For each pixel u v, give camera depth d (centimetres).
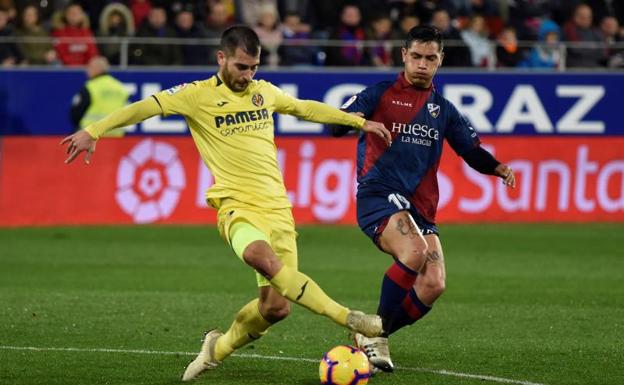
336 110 2567
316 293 2227
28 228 5519
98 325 3200
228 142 2448
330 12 6619
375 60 6153
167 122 5803
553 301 3719
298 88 5928
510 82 6038
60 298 3662
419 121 2733
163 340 2995
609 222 6022
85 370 2608
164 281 4081
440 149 2772
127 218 5691
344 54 6088
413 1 6456
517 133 6059
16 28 5972
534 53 6297
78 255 4719
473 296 3809
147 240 5194
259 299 2427
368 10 6512
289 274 2244
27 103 5806
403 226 2631
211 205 2492
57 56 5919
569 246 5147
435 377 2566
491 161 2806
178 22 6159
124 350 2852
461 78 5994
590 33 6662
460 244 5159
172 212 5722
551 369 2658
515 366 2691
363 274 4325
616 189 6044
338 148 5841
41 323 3222
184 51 5981
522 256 4825
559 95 6084
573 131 6116
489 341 3022
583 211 6019
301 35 6369
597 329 3216
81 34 5962
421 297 2667
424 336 3094
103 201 5672
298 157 5800
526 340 3039
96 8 6400
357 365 2330
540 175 5984
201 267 4444
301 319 3325
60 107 5841
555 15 6988
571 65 6306
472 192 5925
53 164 5628
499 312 3497
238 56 2392
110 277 4162
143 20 6147
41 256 4678
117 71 5812
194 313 3431
